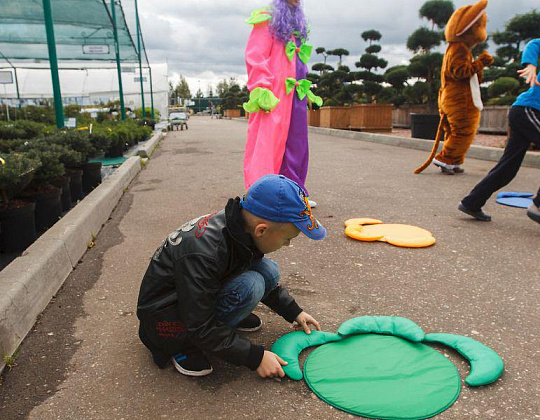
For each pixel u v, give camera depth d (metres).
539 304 2.60
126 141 10.22
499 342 2.20
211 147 12.23
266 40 3.87
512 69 13.64
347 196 5.49
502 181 4.10
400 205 5.01
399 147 11.22
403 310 2.53
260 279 1.96
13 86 30.36
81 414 1.73
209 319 1.76
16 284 2.34
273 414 1.71
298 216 1.71
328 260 3.32
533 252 3.47
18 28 14.25
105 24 14.52
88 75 34.59
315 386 1.85
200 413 1.72
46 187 4.29
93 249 3.65
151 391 1.85
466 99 6.39
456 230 4.06
